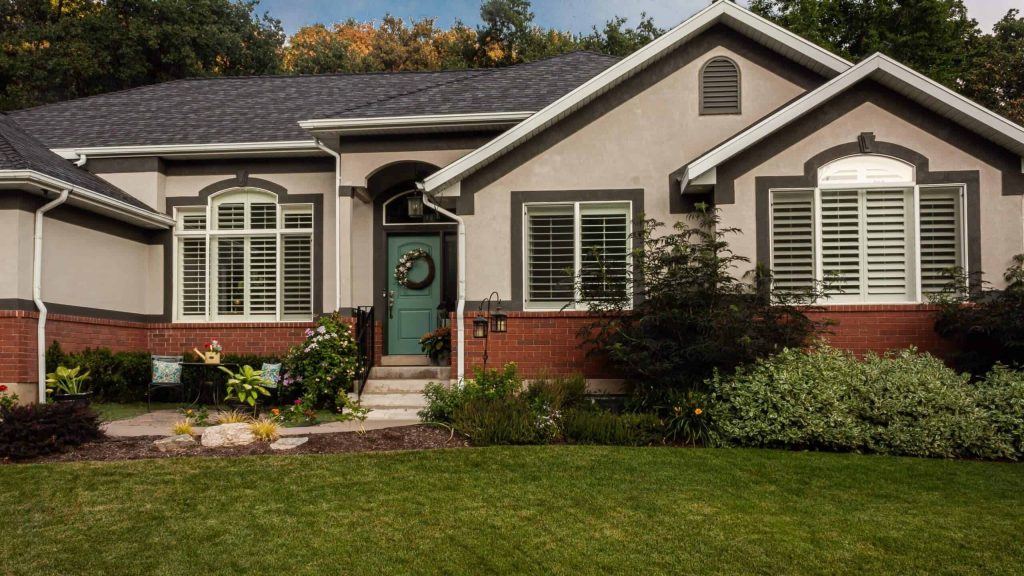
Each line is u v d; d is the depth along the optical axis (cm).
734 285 899
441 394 906
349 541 528
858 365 848
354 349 1085
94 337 1130
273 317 1279
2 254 986
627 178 1045
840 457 758
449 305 1252
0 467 697
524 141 1052
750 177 973
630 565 493
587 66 1388
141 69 2719
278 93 1509
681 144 1047
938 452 769
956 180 952
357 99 1436
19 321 976
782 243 978
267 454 752
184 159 1284
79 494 623
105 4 2784
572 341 1027
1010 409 784
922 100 952
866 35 2625
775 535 543
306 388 1055
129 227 1229
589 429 820
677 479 674
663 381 874
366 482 658
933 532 552
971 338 922
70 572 480
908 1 2614
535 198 1048
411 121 1128
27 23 2778
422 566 490
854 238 970
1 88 2667
